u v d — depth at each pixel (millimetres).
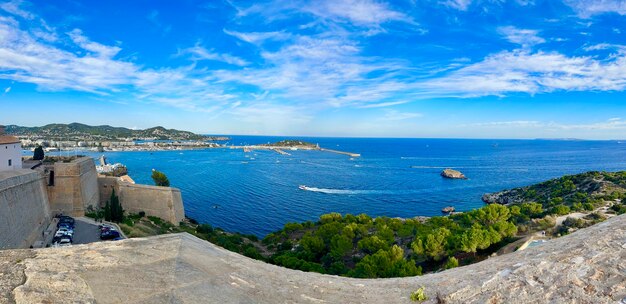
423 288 7395
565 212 61562
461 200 105562
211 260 7801
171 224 56125
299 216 85312
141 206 59969
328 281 7949
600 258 6496
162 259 7199
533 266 6848
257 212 87750
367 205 97875
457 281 7344
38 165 58438
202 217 82312
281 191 113500
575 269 6344
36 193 40156
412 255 42250
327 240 49188
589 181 86375
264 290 6934
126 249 7574
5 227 30359
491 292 6371
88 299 5473
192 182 126938
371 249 41656
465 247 37781
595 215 56625
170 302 5645
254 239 58906
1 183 30766
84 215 49844
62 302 5309
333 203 98875
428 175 156625
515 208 63969
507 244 41375
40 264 6445
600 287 5742
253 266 8102
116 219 47500
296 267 35250
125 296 5664
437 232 41531
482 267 7973
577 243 7469
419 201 103875
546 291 5984
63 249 7328
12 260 6602
